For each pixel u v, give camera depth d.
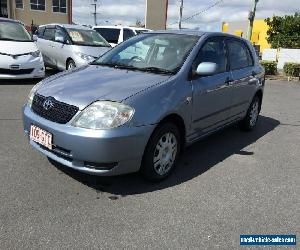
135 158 3.67
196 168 4.62
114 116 3.49
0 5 42.00
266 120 7.72
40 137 3.81
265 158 5.21
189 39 4.85
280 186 4.26
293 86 14.42
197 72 4.37
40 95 3.98
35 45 10.09
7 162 4.34
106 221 3.26
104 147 3.44
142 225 3.23
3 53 9.16
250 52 6.27
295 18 29.00
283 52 23.09
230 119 5.57
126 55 4.90
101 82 4.00
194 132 4.57
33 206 3.42
